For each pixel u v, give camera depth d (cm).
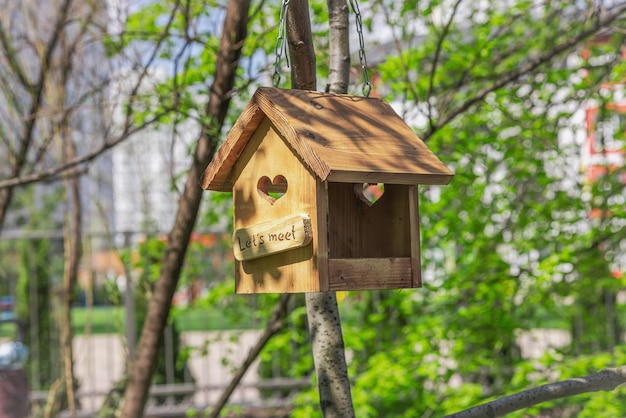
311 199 330
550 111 855
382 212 352
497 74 764
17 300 1159
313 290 328
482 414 352
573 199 800
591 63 850
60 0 811
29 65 824
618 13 633
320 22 710
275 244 342
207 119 541
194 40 580
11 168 816
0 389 823
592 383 358
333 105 347
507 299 807
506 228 838
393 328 841
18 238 1081
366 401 743
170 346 1129
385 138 338
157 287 613
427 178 325
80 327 1689
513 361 870
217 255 1005
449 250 892
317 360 373
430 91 598
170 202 1295
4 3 771
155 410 1109
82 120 876
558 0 804
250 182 367
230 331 1220
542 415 926
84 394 1067
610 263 842
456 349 746
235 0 549
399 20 764
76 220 814
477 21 851
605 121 872
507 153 789
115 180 1298
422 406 771
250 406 1098
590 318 941
